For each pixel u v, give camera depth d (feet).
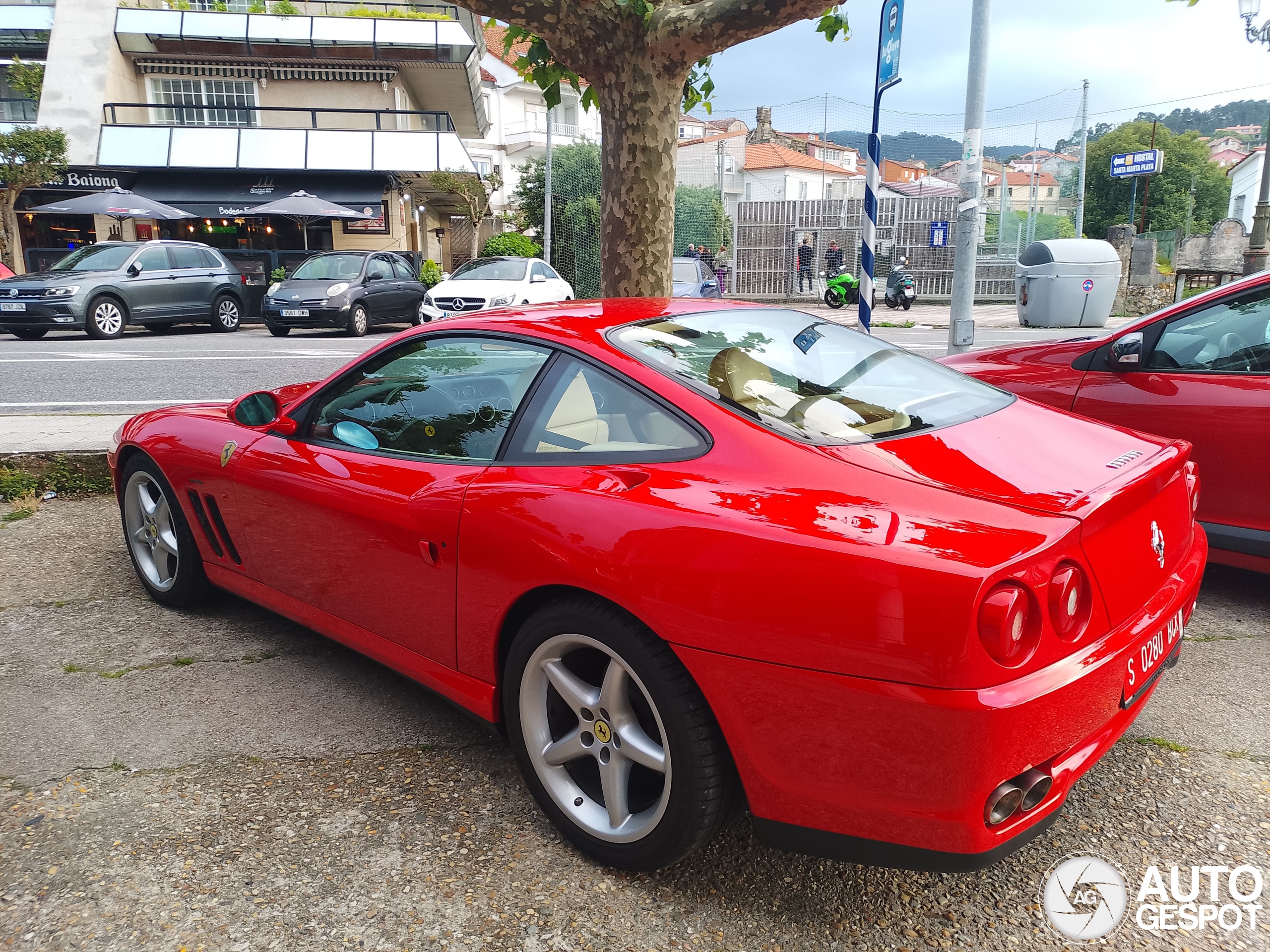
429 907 6.63
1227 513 11.77
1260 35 41.09
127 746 8.75
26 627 11.49
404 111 82.53
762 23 15.51
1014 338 48.60
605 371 7.45
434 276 80.28
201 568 11.55
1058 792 5.81
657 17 16.26
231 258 70.13
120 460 12.11
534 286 51.80
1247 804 7.75
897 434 7.00
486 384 8.21
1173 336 12.48
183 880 6.89
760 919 6.50
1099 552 5.97
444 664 8.16
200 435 10.96
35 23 77.71
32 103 82.12
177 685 10.02
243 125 77.56
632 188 17.13
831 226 88.07
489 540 7.23
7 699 9.66
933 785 5.42
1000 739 5.28
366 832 7.50
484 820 7.68
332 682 10.11
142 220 72.54
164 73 80.69
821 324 9.42
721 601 5.90
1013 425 7.59
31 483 16.87
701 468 6.63
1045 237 84.48
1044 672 5.52
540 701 7.30
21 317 47.85
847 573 5.54
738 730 6.00
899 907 6.62
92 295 49.08
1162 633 6.82
